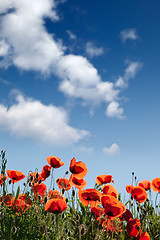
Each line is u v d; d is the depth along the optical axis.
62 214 1.23
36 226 1.27
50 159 1.41
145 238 1.27
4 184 1.34
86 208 1.40
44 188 1.46
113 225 1.29
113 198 1.20
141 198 1.39
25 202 1.38
